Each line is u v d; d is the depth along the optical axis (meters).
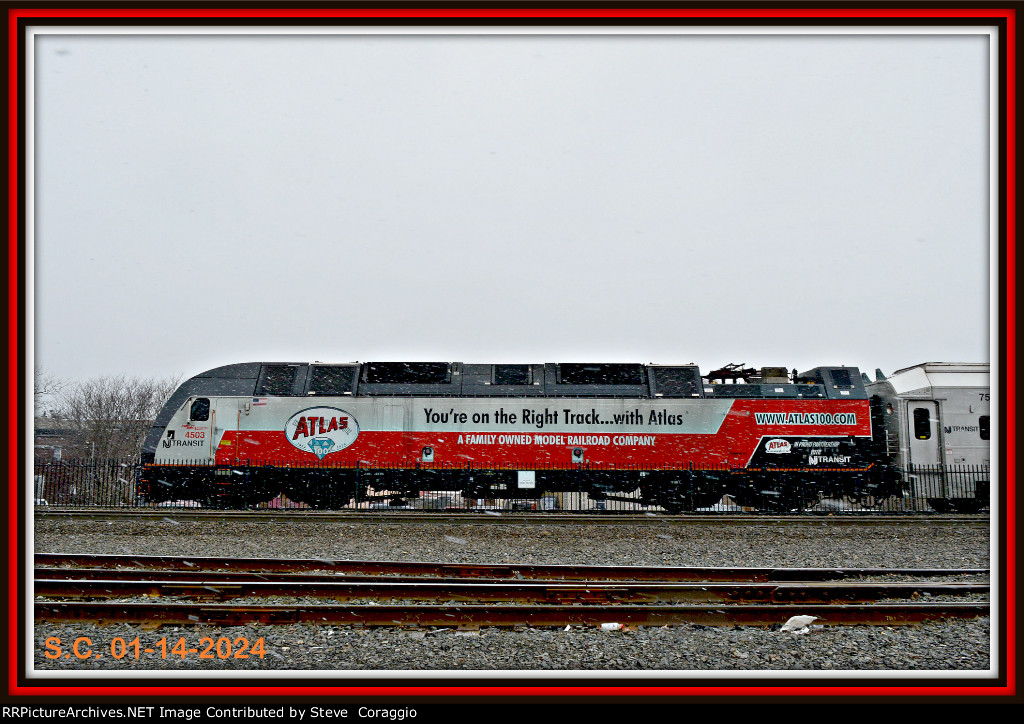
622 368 19.83
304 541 13.58
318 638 7.11
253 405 19.25
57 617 7.59
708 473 19.05
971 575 10.69
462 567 10.71
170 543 13.31
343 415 19.20
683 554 12.47
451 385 19.53
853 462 19.09
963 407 19.50
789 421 19.25
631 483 19.12
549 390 19.47
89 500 23.89
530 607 7.60
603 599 8.86
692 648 6.90
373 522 15.15
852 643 7.09
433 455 19.08
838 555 12.52
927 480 19.09
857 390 19.56
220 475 18.97
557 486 19.14
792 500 19.03
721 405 19.33
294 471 19.03
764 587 8.94
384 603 8.72
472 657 6.61
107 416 36.12
